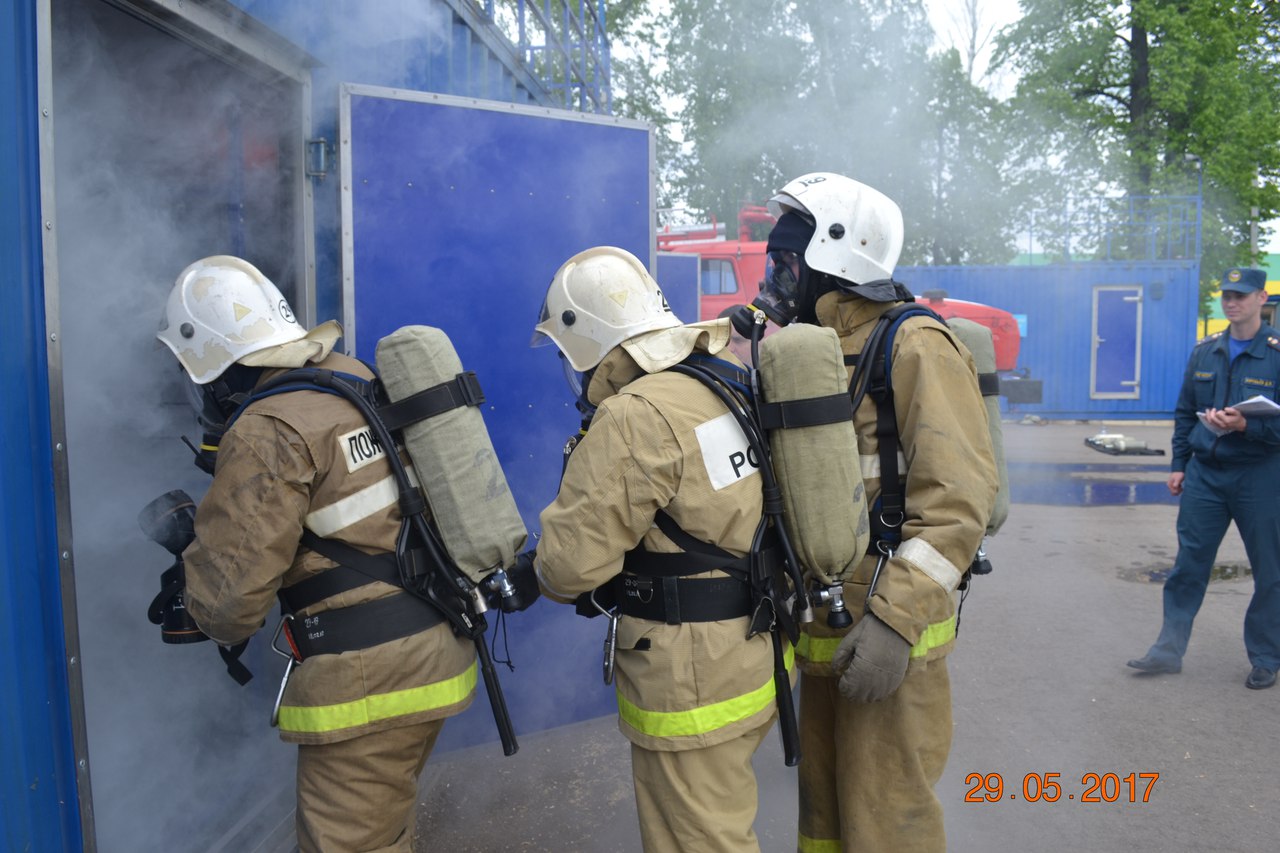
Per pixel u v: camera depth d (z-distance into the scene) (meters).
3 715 1.72
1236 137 18.62
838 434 1.98
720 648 1.93
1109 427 15.03
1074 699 4.04
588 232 3.51
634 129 3.58
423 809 3.13
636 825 3.02
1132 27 18.58
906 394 2.11
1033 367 15.34
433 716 2.07
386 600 2.04
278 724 2.06
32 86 1.82
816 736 2.51
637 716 1.97
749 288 10.25
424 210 3.20
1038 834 2.95
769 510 1.97
